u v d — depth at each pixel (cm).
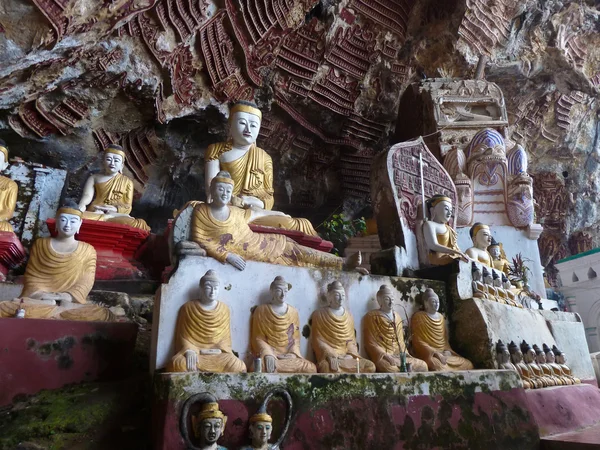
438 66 1299
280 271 454
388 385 404
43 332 397
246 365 409
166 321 392
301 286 460
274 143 1295
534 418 457
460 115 1070
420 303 521
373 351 461
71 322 411
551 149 1514
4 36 605
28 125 888
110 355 421
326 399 379
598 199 1561
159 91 959
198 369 368
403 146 724
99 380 414
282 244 496
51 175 854
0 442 329
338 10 1177
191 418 332
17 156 953
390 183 680
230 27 1027
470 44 1262
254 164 732
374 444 380
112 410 369
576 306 1320
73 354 405
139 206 1188
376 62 1273
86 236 698
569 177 1564
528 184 962
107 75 861
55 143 948
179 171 1181
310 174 1367
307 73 1217
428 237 642
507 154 1015
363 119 1334
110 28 727
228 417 342
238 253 456
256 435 340
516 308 600
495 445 423
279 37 1130
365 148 1381
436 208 659
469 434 417
